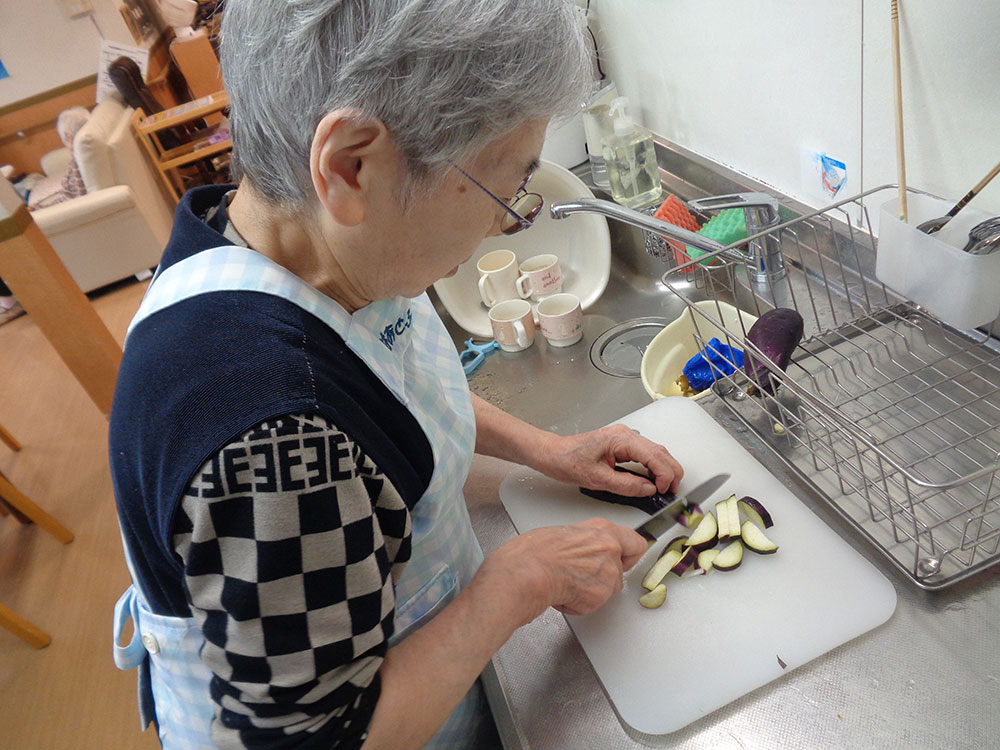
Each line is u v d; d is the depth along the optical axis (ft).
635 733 2.08
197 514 1.43
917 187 2.91
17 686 6.31
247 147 1.60
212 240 1.77
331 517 1.51
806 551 2.39
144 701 2.40
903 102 2.79
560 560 2.18
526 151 1.63
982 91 2.47
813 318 3.28
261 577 1.47
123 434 1.59
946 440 2.48
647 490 2.68
